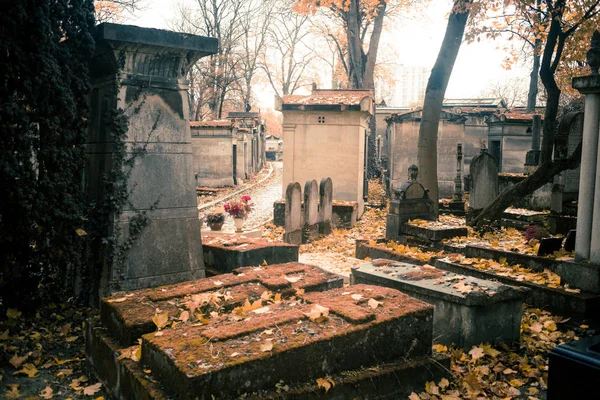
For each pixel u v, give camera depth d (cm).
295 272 597
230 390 325
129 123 600
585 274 610
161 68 623
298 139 1591
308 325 395
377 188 2383
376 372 388
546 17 1070
